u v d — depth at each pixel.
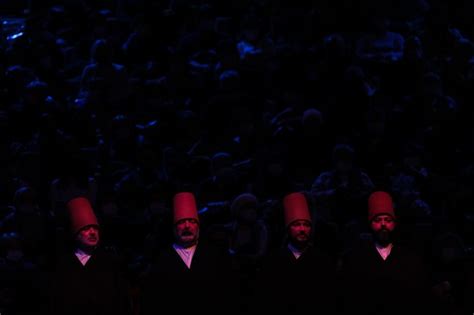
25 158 27.98
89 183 27.22
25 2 42.78
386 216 20.06
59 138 28.41
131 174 27.98
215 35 35.78
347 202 26.25
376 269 19.86
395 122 31.08
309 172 28.59
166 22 36.16
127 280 20.56
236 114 30.67
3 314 23.28
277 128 29.86
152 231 25.06
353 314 19.77
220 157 27.92
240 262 23.30
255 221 24.53
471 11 38.41
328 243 23.80
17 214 25.77
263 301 19.72
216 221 26.78
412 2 37.34
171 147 29.50
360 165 29.03
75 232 19.66
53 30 38.56
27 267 23.89
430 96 31.78
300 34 34.78
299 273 19.72
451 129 30.81
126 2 38.16
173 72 33.47
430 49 36.16
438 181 28.53
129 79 33.53
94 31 37.28
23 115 30.52
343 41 32.44
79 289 19.39
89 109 32.06
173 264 19.61
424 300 19.80
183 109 33.09
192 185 28.38
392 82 33.53
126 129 30.44
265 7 35.97
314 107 31.83
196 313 19.42
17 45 34.91
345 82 31.02
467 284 20.84
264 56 33.06
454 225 27.69
